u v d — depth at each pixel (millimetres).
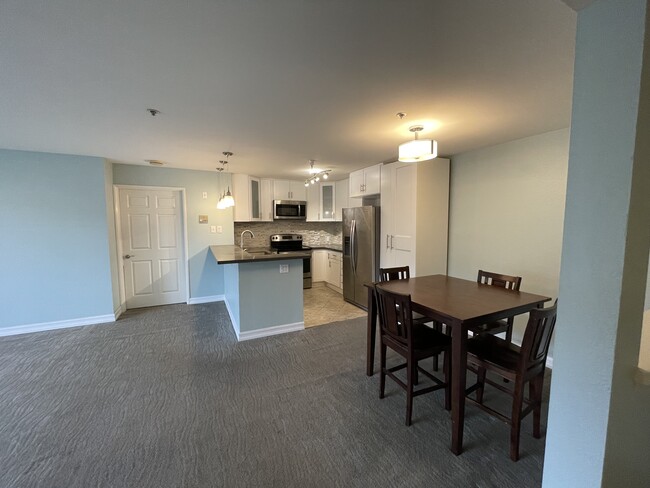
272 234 6258
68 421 2018
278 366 2797
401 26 1257
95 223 3875
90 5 1115
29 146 3277
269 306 3551
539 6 1125
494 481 1546
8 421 2018
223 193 5008
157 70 1624
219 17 1195
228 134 2787
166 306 4750
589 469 907
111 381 2527
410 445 1801
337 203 6039
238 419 2039
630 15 774
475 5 1125
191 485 1525
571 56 1475
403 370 2756
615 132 818
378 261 4449
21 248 3555
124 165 4340
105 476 1579
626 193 803
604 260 854
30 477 1573
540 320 1632
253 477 1572
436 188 3729
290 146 3223
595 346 883
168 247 4809
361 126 2545
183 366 2793
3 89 1838
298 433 1903
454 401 1741
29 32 1278
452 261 3830
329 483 1536
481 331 2436
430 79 1724
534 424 1863
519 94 1919
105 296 3992
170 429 1940
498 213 3242
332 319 4172
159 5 1121
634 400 913
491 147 3289
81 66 1576
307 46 1402
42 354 3045
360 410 2141
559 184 2705
